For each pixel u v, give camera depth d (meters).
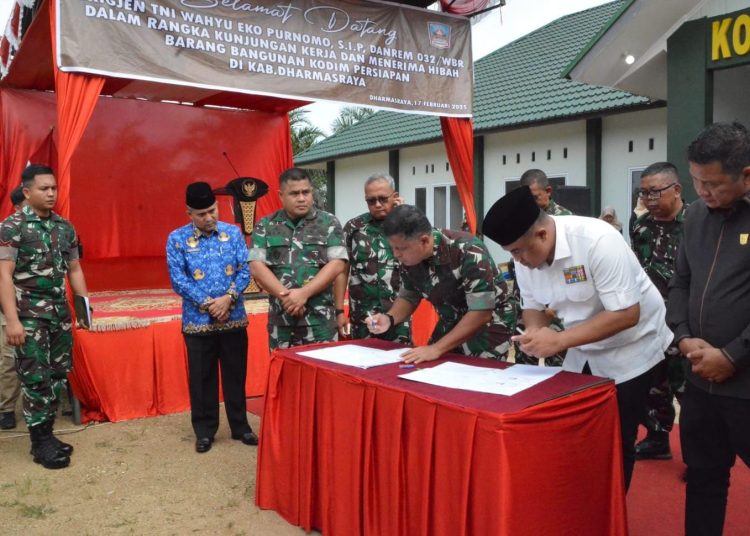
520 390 2.24
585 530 2.20
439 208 12.83
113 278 8.05
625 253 2.30
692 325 2.27
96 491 3.52
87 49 4.83
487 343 3.04
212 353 4.17
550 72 12.03
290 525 3.06
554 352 2.24
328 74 6.05
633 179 9.30
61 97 4.75
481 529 2.06
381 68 6.36
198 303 4.00
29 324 3.80
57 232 3.94
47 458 3.87
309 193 3.79
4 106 7.29
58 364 4.03
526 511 2.03
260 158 8.90
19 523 3.13
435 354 2.77
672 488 3.39
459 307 2.95
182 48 5.27
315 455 2.87
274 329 3.83
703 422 2.33
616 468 2.31
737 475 3.50
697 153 2.02
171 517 3.19
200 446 4.11
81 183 7.69
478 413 2.04
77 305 4.14
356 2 6.15
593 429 2.22
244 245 4.29
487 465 2.02
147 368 4.88
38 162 7.40
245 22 5.56
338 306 4.12
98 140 7.80
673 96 6.11
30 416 3.87
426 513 2.25
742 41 5.60
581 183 9.96
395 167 13.77
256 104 8.62
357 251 3.99
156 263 8.33
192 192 4.03
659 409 3.72
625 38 6.35
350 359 2.88
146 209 8.14
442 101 6.81
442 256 2.71
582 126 9.90
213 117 8.59
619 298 2.27
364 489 2.54
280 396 3.12
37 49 6.18
